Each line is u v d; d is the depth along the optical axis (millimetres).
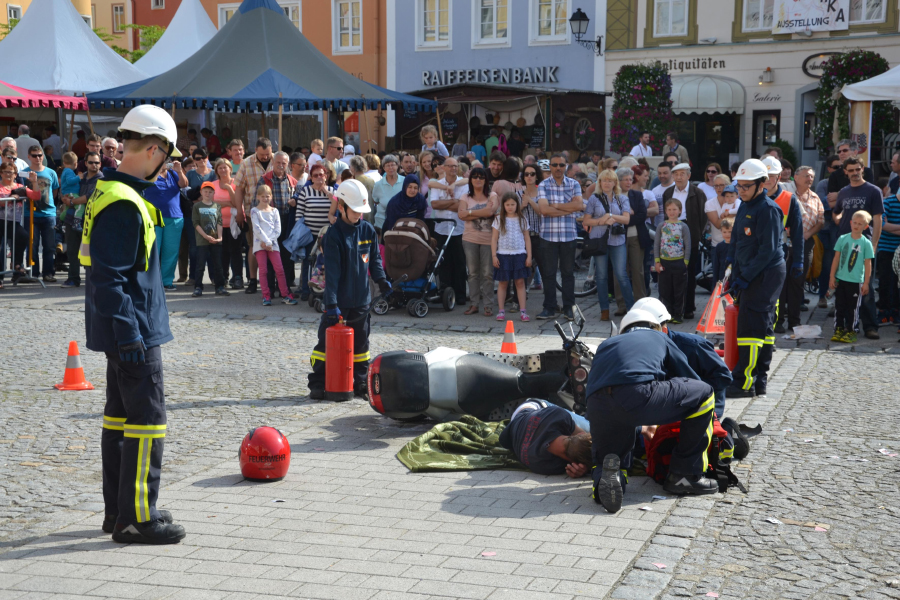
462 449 6160
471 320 11680
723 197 11484
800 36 23844
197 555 4391
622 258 11500
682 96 24625
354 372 7871
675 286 11430
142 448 4508
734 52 24656
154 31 35469
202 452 6223
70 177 14672
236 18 18562
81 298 13266
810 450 6184
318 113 26984
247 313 12148
